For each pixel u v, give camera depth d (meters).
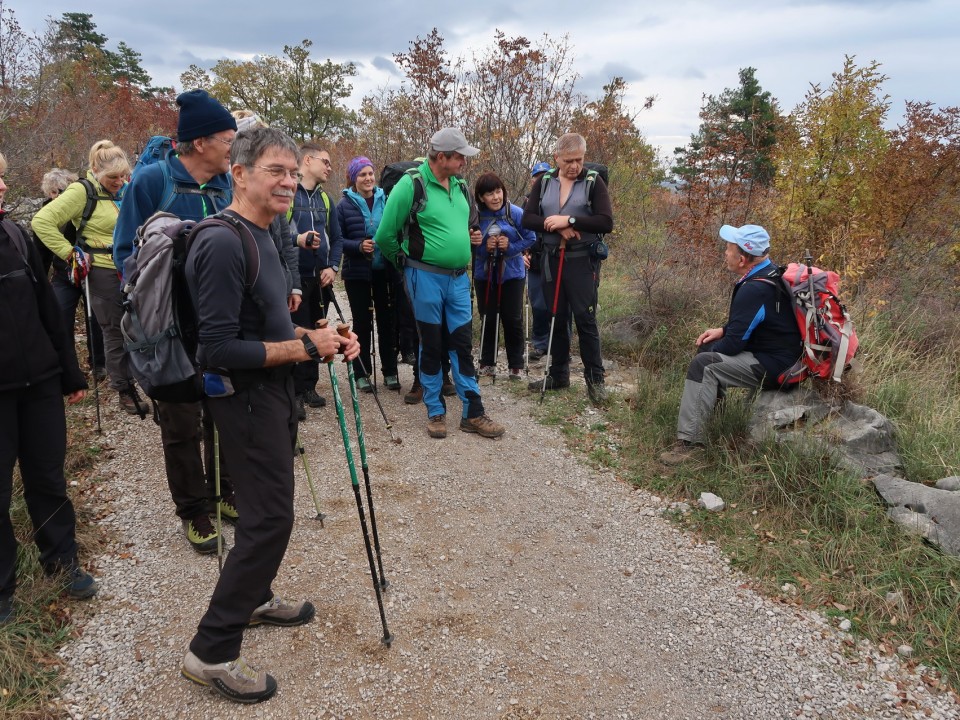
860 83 7.66
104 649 2.53
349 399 5.07
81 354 5.35
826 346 3.79
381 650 2.58
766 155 8.41
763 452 3.76
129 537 3.24
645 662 2.60
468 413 4.50
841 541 3.20
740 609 2.90
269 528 2.15
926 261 7.81
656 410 4.55
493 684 2.46
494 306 5.40
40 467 2.66
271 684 2.34
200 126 2.71
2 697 2.24
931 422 4.16
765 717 2.36
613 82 10.78
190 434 2.94
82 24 41.25
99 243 4.23
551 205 4.77
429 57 9.47
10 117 8.91
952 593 2.86
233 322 2.03
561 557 3.25
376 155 12.22
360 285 4.96
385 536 3.32
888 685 2.51
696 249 7.77
